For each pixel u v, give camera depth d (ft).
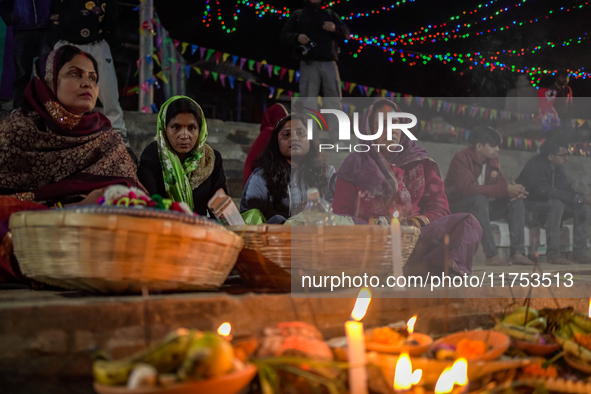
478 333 4.75
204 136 8.44
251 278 5.58
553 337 5.08
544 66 22.86
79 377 3.86
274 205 8.67
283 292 5.49
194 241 4.48
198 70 19.03
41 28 11.41
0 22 13.38
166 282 4.42
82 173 7.01
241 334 4.54
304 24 15.29
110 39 11.97
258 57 27.20
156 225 4.25
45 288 5.67
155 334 4.14
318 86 15.55
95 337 3.94
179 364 3.25
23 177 6.80
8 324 3.70
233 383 3.20
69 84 7.06
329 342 4.50
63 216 4.23
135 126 14.25
